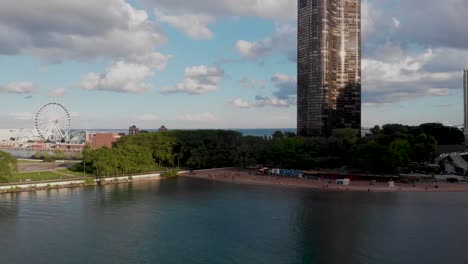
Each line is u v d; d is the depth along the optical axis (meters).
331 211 198.88
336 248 145.12
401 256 136.75
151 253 141.12
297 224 175.50
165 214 194.00
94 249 144.88
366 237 157.00
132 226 173.38
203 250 143.88
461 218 184.12
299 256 137.75
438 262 131.62
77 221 181.00
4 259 135.12
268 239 155.38
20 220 182.25
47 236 159.25
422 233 161.38
